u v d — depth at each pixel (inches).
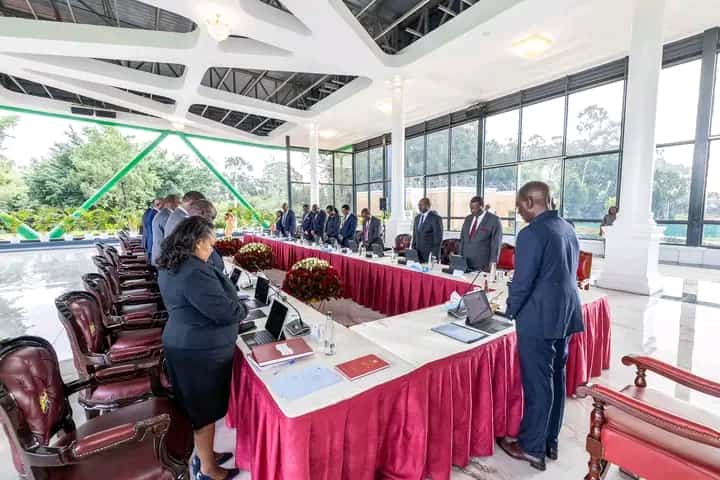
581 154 281.0
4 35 186.7
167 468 46.0
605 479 63.1
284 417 44.1
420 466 56.6
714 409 84.3
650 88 178.2
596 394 49.9
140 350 80.2
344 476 50.8
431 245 169.0
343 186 580.4
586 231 289.4
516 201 67.6
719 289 192.7
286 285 96.6
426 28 236.4
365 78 282.5
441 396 60.1
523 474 64.7
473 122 354.9
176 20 248.2
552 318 61.2
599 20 193.8
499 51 219.8
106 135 534.9
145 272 166.9
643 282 184.7
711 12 195.3
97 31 196.5
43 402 47.9
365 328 76.6
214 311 54.7
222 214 542.3
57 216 435.5
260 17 170.7
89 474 44.6
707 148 230.7
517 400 73.3
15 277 244.8
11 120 470.6
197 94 301.4
